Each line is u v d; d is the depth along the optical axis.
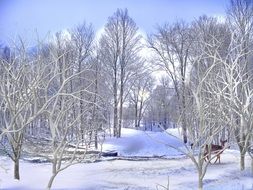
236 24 25.81
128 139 41.59
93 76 27.45
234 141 19.16
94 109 19.72
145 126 53.28
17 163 17.20
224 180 16.97
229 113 18.11
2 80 16.06
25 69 16.42
